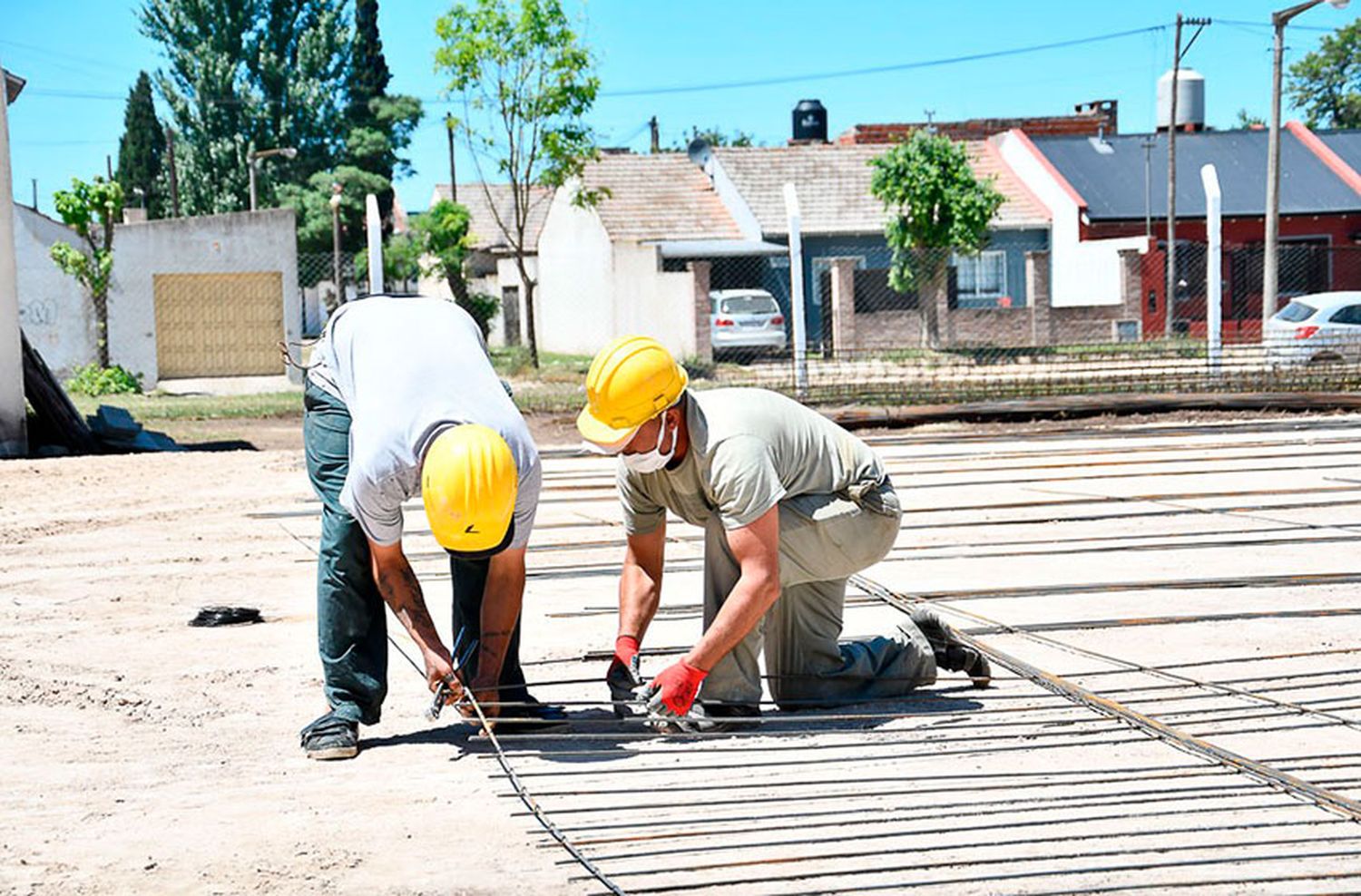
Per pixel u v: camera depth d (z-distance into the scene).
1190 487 11.69
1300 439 14.95
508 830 4.12
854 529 5.06
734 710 5.09
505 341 43.31
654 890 3.61
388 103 58.62
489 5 28.19
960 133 43.22
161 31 59.91
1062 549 8.91
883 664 5.50
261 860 3.88
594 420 4.69
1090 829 4.03
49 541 9.88
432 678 4.86
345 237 53.09
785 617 5.36
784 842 3.96
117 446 16.06
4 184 14.94
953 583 7.92
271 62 59.03
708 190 38.50
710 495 4.79
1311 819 4.07
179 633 6.96
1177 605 7.21
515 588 4.96
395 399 4.65
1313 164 39.88
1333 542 8.90
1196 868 3.72
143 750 5.01
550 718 5.18
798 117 46.00
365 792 4.51
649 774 4.65
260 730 5.28
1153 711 5.26
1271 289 26.28
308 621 7.23
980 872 3.71
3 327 15.02
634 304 34.25
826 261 36.22
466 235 39.72
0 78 14.81
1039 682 5.66
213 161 58.62
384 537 4.73
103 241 29.47
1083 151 39.50
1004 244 37.59
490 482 4.39
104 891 3.68
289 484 12.79
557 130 29.02
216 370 31.73
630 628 5.24
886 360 21.16
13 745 5.07
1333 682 5.62
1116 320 33.88
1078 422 17.27
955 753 4.80
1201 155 39.81
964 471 13.06
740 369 27.27
